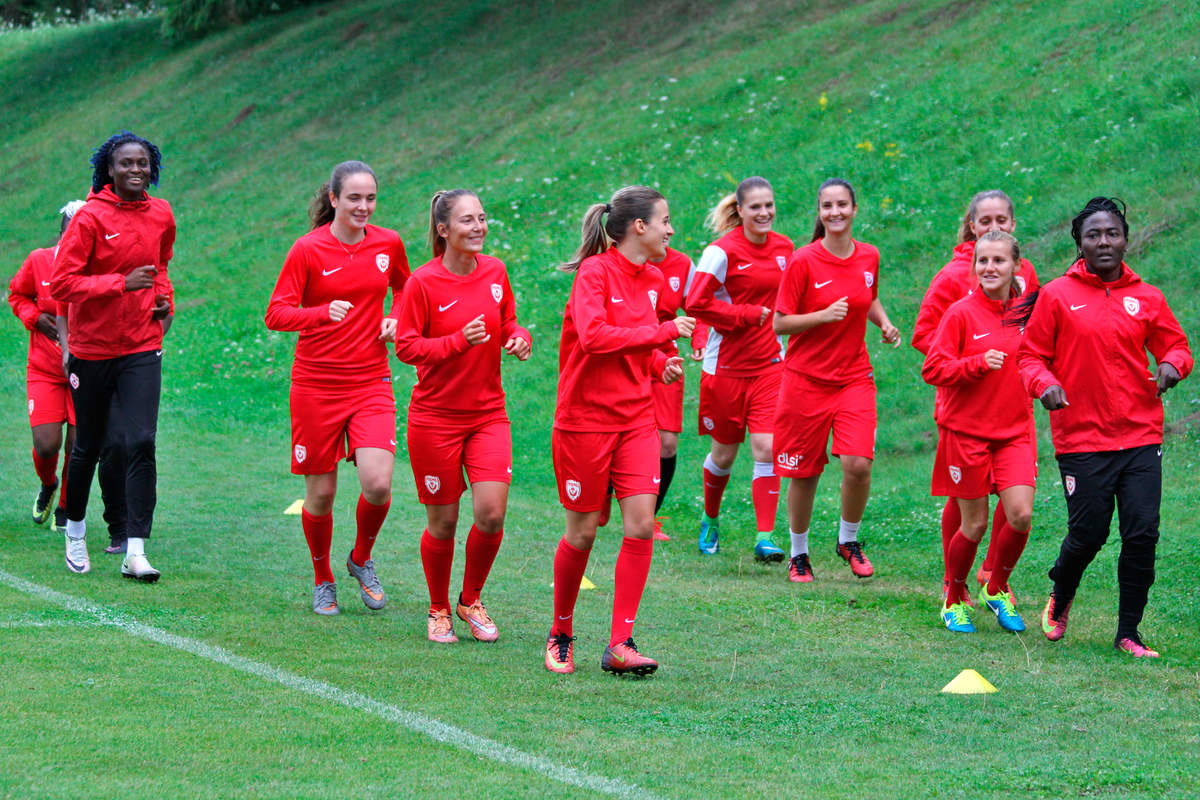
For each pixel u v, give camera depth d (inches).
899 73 1951.3
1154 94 1510.8
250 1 3437.5
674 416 924.0
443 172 2314.2
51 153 3070.9
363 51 3009.4
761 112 2032.5
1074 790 422.3
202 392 1572.3
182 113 3019.2
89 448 729.0
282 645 597.0
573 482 568.1
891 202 1572.3
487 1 3034.0
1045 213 1385.3
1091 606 714.8
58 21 4375.0
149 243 714.2
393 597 724.7
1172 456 958.4
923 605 737.0
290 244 2250.2
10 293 845.2
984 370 643.5
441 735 467.2
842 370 800.3
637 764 442.9
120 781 398.9
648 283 587.2
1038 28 1866.4
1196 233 1229.1
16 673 518.0
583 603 730.8
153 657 557.6
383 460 656.4
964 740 480.4
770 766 444.1
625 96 2335.1
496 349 621.0
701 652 621.0
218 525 909.2
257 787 400.2
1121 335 606.5
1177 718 512.4
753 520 1001.5
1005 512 668.1
